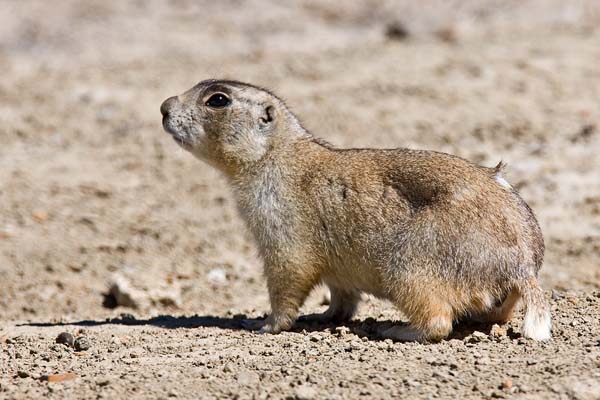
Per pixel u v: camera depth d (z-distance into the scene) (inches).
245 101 443.5
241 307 545.6
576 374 348.5
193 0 1406.3
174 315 521.0
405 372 359.3
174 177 777.6
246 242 663.1
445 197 396.2
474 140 809.5
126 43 1221.1
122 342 431.5
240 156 442.6
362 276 420.2
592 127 820.0
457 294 393.1
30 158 810.2
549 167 750.5
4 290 581.9
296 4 1382.9
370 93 935.7
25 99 959.0
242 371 370.3
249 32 1267.2
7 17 1317.7
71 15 1338.6
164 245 653.9
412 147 792.9
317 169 430.3
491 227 389.4
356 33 1255.5
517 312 439.8
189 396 345.7
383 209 409.4
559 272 574.2
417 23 1216.2
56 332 458.9
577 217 668.1
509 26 1228.5
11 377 380.2
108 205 719.7
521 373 354.3
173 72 1055.6
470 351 382.0
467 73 986.1
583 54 1039.0
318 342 413.4
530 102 895.1
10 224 677.3
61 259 627.2
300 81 987.9
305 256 430.0
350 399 335.9
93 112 924.0
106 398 346.3
